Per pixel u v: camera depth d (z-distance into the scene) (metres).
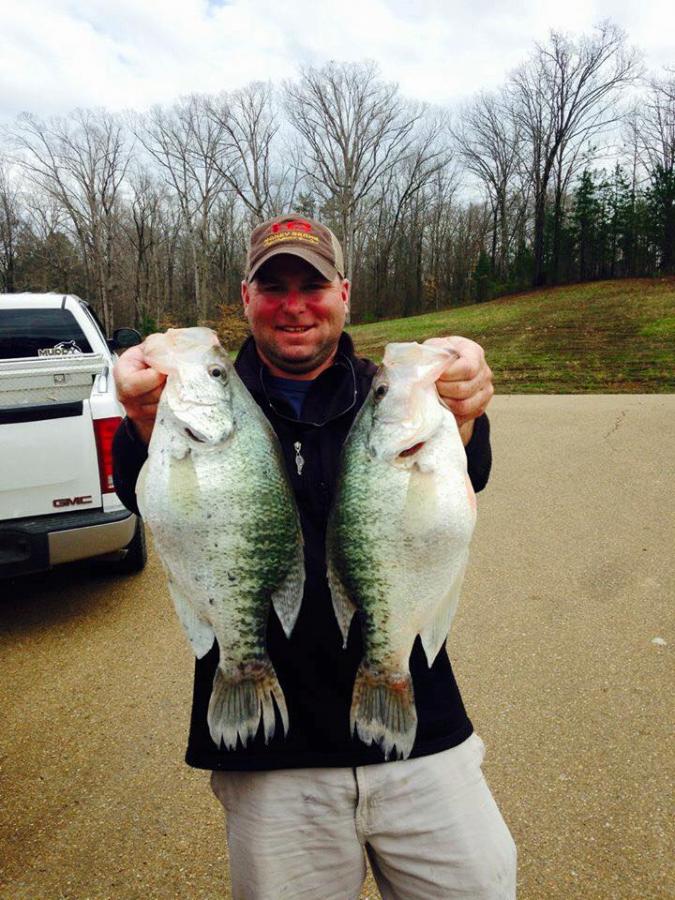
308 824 1.69
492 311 31.50
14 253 51.75
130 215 51.38
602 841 2.41
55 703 3.40
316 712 1.69
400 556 1.67
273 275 1.86
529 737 2.98
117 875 2.37
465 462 1.75
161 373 1.69
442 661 1.82
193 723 1.77
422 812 1.67
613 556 4.90
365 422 1.72
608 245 40.91
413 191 52.59
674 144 43.62
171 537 1.66
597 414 9.93
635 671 3.44
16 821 2.62
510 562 4.90
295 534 1.74
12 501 3.92
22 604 4.55
